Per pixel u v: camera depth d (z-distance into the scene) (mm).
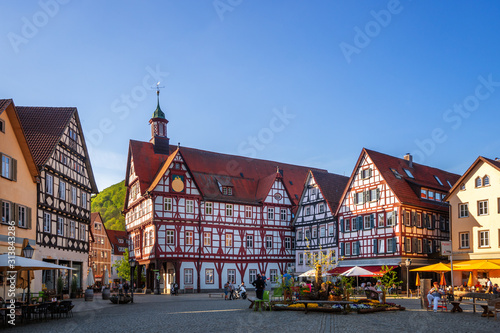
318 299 23438
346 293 23188
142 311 24766
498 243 39125
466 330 14852
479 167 41031
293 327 15695
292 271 57031
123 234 102688
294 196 62438
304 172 67750
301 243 56062
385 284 36906
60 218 37688
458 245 41781
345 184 56344
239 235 55188
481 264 35406
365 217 47438
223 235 54125
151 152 58031
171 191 51281
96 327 16859
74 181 40594
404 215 44250
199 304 30641
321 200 53438
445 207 48812
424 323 16891
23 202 29547
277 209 58375
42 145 35031
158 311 24500
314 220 54344
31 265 19422
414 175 49719
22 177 29516
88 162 43938
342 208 50125
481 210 40562
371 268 45531
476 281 40125
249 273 55219
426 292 23656
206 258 52469
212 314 21438
